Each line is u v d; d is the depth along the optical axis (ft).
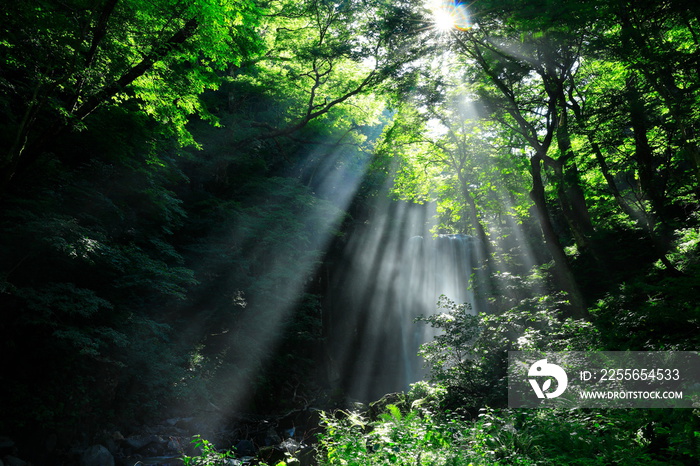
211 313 73.77
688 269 49.39
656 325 36.11
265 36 85.40
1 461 37.83
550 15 40.42
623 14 42.52
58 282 48.44
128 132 54.80
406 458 20.86
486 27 48.57
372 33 66.74
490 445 22.93
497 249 91.15
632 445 21.33
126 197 59.98
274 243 81.20
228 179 90.48
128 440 49.80
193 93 48.19
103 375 51.29
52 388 46.34
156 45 40.50
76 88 38.65
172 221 72.59
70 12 36.14
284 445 35.83
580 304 49.29
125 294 58.54
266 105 107.04
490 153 77.00
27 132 36.65
